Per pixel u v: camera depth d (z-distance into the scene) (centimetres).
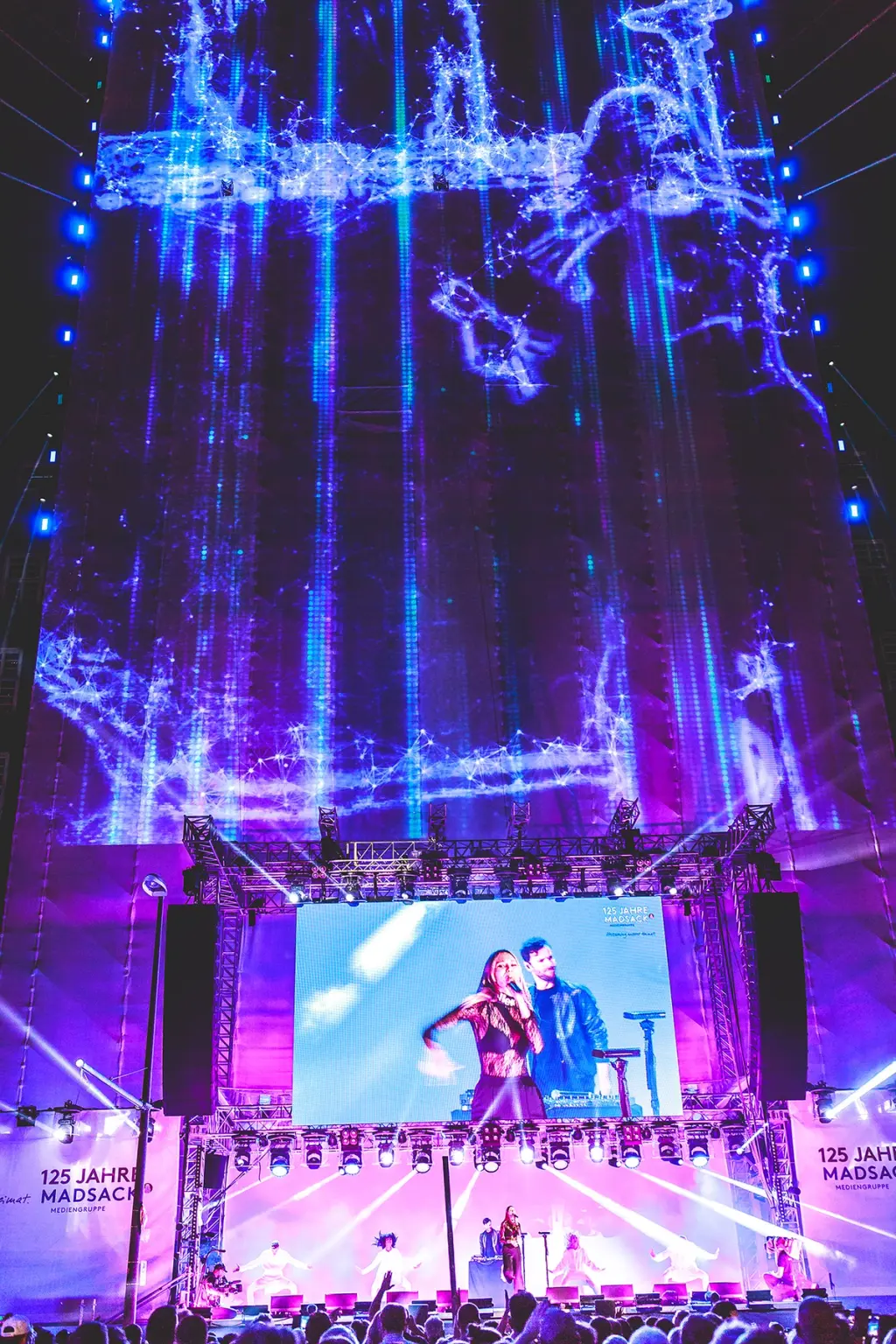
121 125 3228
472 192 3212
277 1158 2220
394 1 3375
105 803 2661
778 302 3156
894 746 2902
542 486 2969
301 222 3175
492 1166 2239
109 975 2531
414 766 2723
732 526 2947
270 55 3309
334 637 2822
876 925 2616
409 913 2389
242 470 2950
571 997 2333
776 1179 2283
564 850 2611
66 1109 2283
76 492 2916
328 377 3038
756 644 2847
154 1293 2175
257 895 2459
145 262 3120
